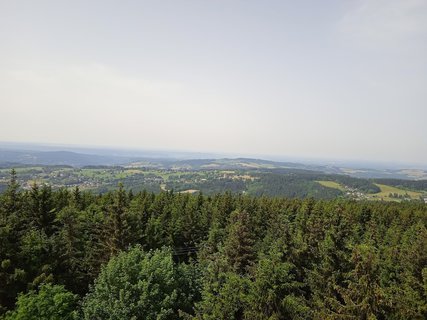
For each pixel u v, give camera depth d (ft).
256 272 76.79
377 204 315.17
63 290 95.09
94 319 82.23
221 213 223.92
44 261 109.70
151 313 81.87
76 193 217.56
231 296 74.54
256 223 207.21
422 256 96.32
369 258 71.82
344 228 108.99
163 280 92.07
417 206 320.29
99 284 89.40
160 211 218.79
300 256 97.04
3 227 103.14
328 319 71.72
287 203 262.88
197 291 100.22
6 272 97.81
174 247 187.11
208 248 161.89
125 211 145.59
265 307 70.08
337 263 85.20
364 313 69.77
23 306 81.35
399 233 186.09
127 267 92.53
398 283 102.42
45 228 141.69
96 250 141.18
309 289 94.99
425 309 74.49
